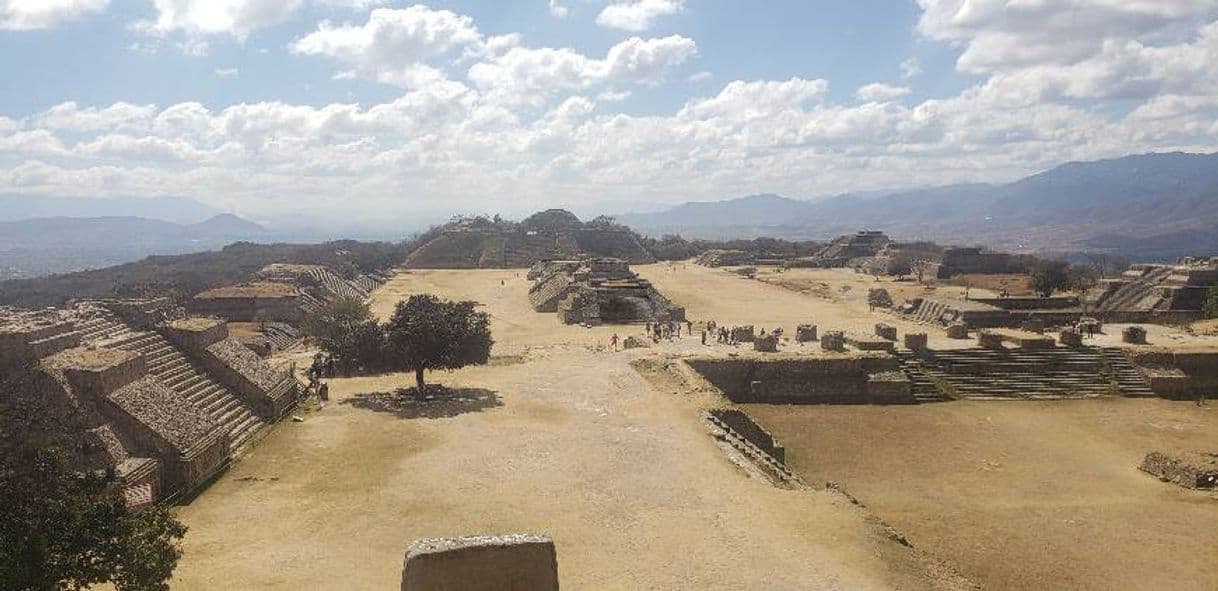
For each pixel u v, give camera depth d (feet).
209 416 111.14
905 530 100.12
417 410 134.92
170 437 95.55
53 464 55.88
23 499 52.42
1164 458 121.80
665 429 124.36
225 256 563.89
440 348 144.36
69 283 426.10
